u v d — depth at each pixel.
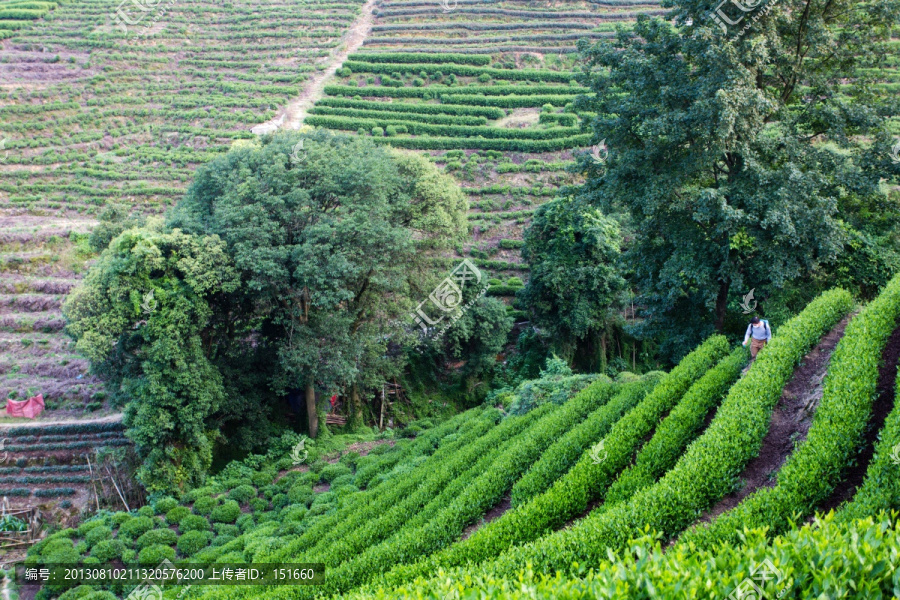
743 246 25.81
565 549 12.97
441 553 15.53
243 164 34.28
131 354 31.97
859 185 25.53
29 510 31.33
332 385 34.28
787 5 26.30
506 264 49.75
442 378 43.97
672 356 31.25
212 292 32.34
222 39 76.44
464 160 57.59
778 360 20.09
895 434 12.98
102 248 36.03
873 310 21.02
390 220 36.62
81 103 63.53
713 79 24.61
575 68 66.50
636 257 31.58
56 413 38.12
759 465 16.31
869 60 27.70
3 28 72.06
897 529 8.98
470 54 69.75
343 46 74.31
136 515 29.09
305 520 26.62
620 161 28.00
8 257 46.66
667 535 13.78
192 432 31.36
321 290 32.22
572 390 29.05
